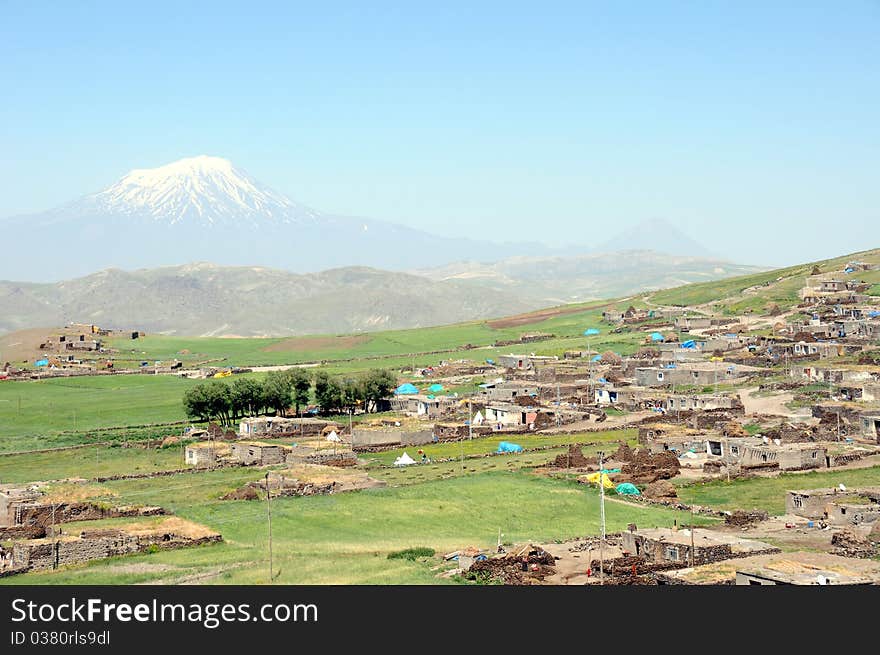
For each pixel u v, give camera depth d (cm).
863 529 12300
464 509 13500
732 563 9769
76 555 10475
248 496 14388
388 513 13162
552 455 18425
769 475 15838
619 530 12500
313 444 19750
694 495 14862
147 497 14588
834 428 18838
